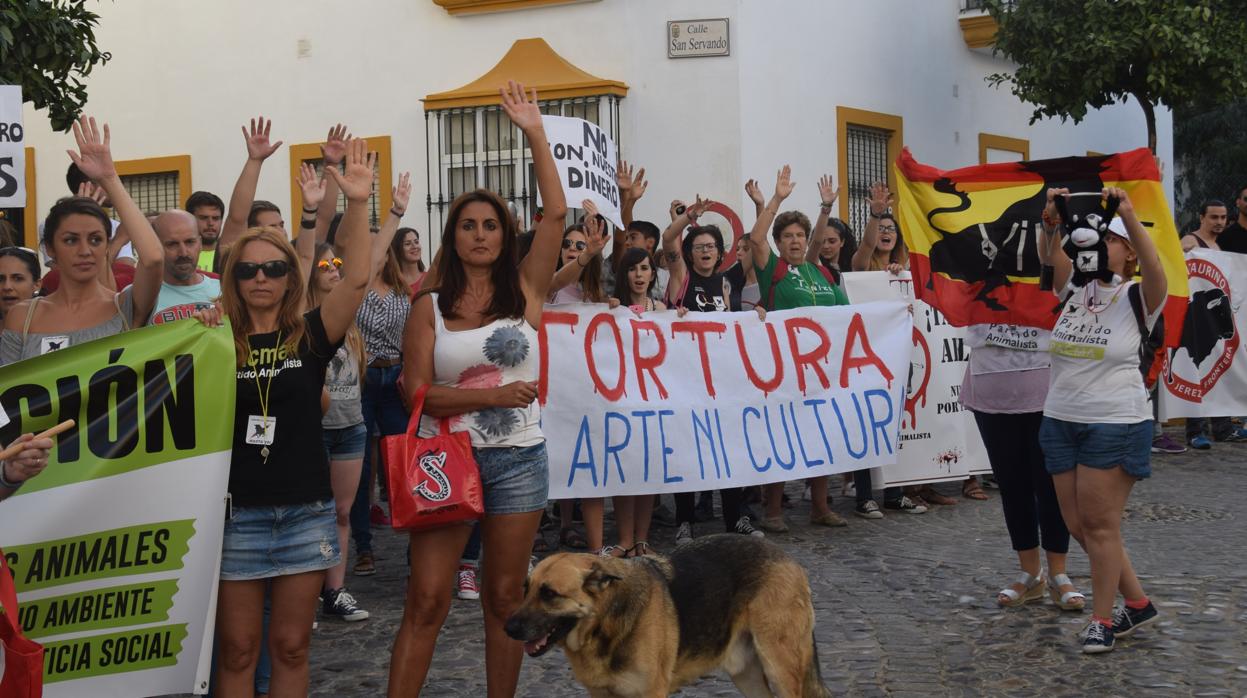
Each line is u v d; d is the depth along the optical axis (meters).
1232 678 5.77
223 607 4.69
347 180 4.79
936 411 10.59
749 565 4.89
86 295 5.30
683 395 9.02
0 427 4.60
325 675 6.24
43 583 4.66
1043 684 5.80
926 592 7.56
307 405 4.73
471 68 15.30
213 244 8.09
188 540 4.69
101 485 4.70
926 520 10.00
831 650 6.41
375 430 8.84
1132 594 6.45
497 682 5.15
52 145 17.19
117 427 4.71
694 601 4.71
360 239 4.80
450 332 5.11
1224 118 28.22
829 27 15.98
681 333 9.07
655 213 14.74
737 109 14.48
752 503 10.80
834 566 8.31
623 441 8.74
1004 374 7.18
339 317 4.78
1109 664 6.06
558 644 4.52
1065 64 16.02
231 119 16.44
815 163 15.73
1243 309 13.24
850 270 11.48
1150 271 6.16
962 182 7.53
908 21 17.47
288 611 4.69
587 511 8.68
